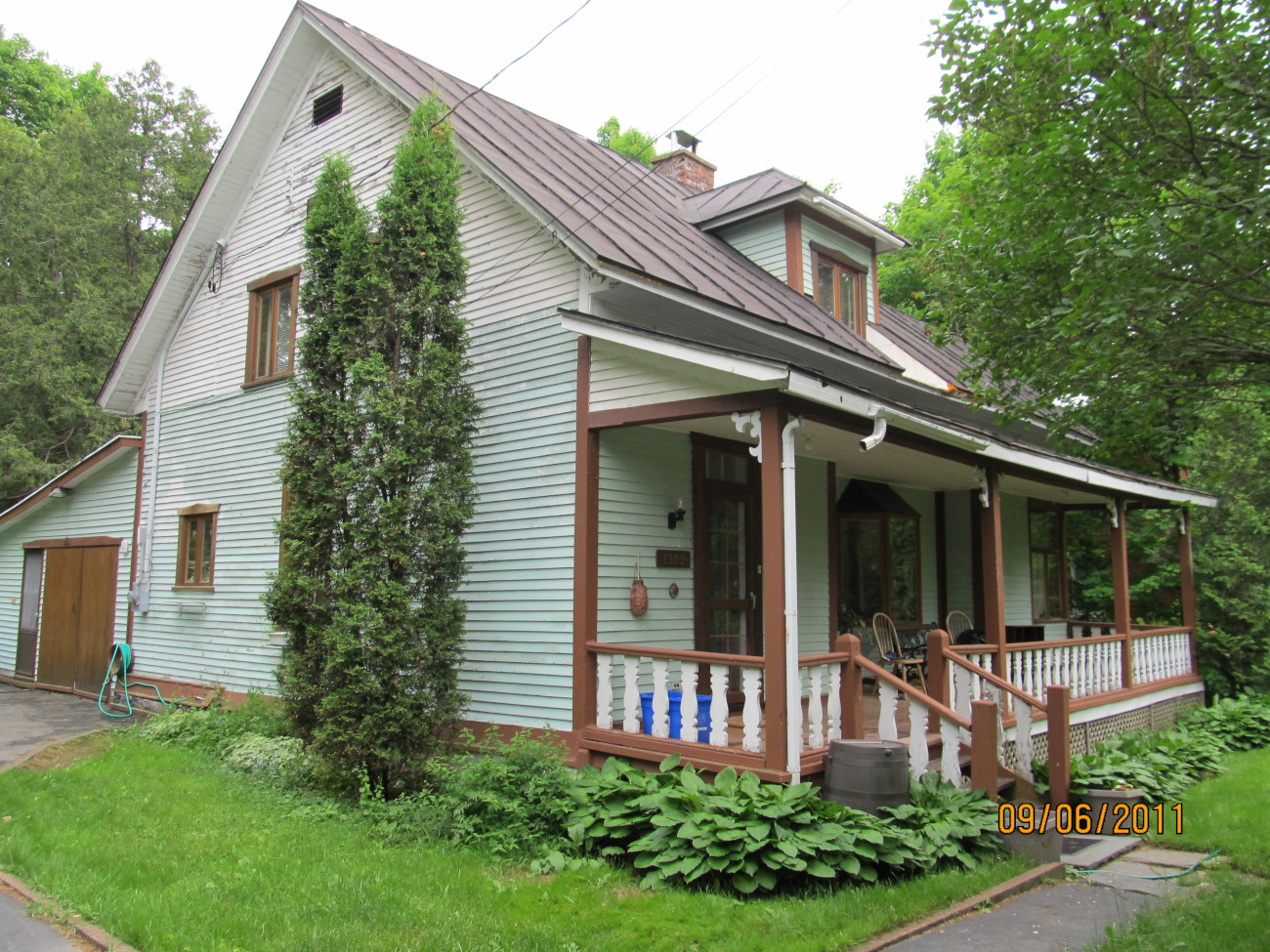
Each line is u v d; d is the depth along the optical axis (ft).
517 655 27.96
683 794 20.44
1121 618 40.42
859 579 40.81
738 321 29.73
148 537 45.06
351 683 24.52
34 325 82.12
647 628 28.30
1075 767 29.17
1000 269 26.09
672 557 29.37
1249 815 27.09
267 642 37.58
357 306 26.40
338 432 25.88
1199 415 39.88
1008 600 48.24
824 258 42.09
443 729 26.86
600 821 21.63
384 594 24.27
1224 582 49.42
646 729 25.73
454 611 25.77
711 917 17.43
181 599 42.80
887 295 85.92
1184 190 21.45
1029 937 17.39
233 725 33.35
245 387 40.47
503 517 28.96
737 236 41.88
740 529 32.83
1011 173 22.84
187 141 101.40
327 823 23.11
